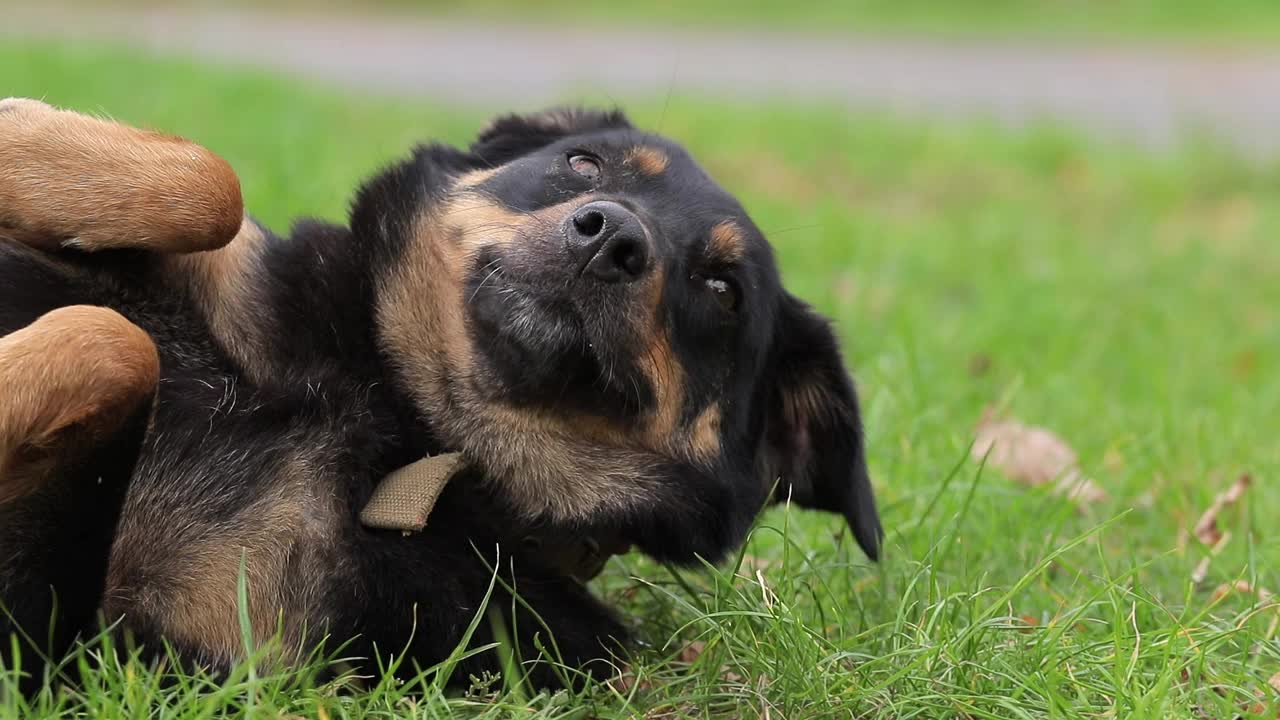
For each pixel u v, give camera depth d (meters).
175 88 13.58
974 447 6.38
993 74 21.30
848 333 7.87
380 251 4.53
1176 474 6.16
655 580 5.03
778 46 24.33
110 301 4.14
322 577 3.97
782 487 5.04
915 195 13.53
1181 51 23.53
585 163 4.82
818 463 4.93
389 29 25.69
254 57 20.16
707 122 15.05
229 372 4.18
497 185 4.67
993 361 7.86
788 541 4.66
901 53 23.50
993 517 5.46
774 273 4.90
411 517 4.00
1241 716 4.08
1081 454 6.30
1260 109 18.36
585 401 4.42
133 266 4.21
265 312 4.34
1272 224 12.73
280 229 7.77
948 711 3.94
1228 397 7.48
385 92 17.09
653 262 4.38
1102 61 22.48
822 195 12.74
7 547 3.65
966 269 10.38
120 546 3.87
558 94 17.30
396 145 12.09
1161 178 14.12
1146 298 9.82
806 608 4.80
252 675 3.54
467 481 4.40
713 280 4.63
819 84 19.88
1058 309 9.01
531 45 23.81
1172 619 4.43
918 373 6.90
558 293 4.25
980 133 15.68
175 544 3.89
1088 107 18.34
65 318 3.64
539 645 4.09
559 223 4.32
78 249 4.09
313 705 3.71
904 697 3.94
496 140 5.26
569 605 4.37
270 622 3.92
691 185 4.79
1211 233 12.55
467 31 25.70
